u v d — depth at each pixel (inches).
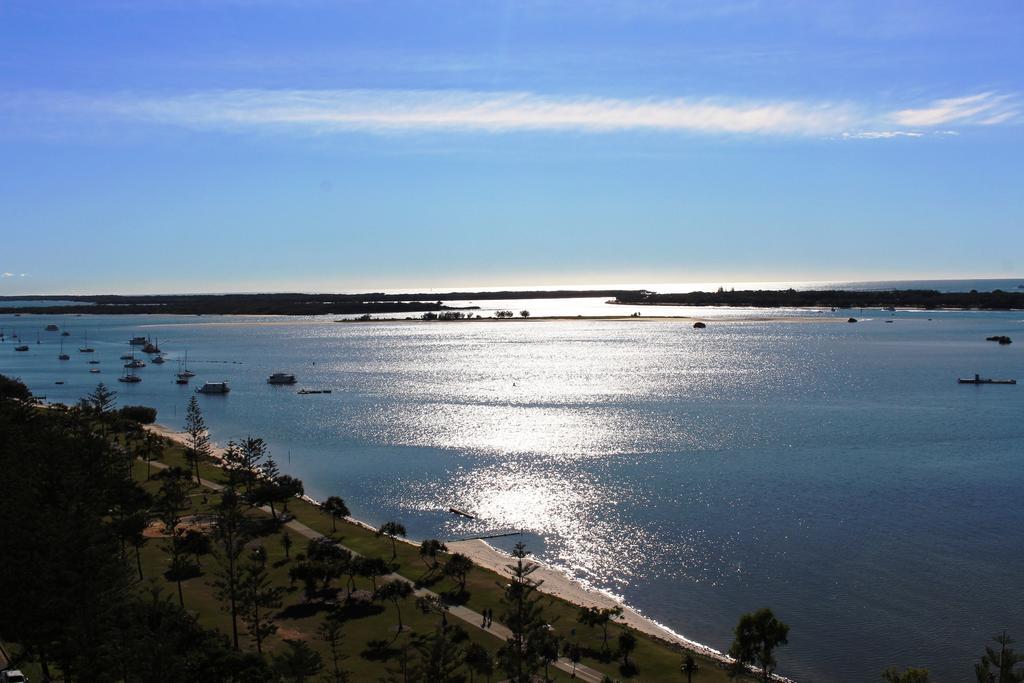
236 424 6387.8
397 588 2657.5
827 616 2632.9
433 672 2023.9
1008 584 2854.3
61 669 2145.7
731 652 2170.3
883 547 3221.0
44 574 2182.6
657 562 3112.7
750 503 3833.7
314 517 3607.3
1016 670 2240.4
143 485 4072.3
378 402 7455.7
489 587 2783.0
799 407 6692.9
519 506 3878.0
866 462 4633.4
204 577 2876.5
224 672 1957.4
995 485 4104.3
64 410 5142.7
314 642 2358.5
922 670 1967.3
